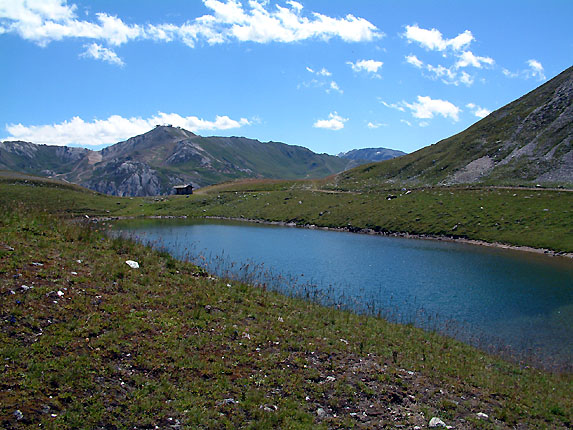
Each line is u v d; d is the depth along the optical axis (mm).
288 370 13930
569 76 141875
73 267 17391
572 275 49031
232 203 139750
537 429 12977
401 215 95188
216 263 48000
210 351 13953
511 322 32812
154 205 141750
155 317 15109
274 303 21547
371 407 12664
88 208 126000
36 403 9266
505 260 58312
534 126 130000
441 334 25797
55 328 12336
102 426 9281
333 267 52906
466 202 92625
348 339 18875
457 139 151625
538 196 86000
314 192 136375
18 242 18266
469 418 12742
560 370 22188
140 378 11328
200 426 10031
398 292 41156
